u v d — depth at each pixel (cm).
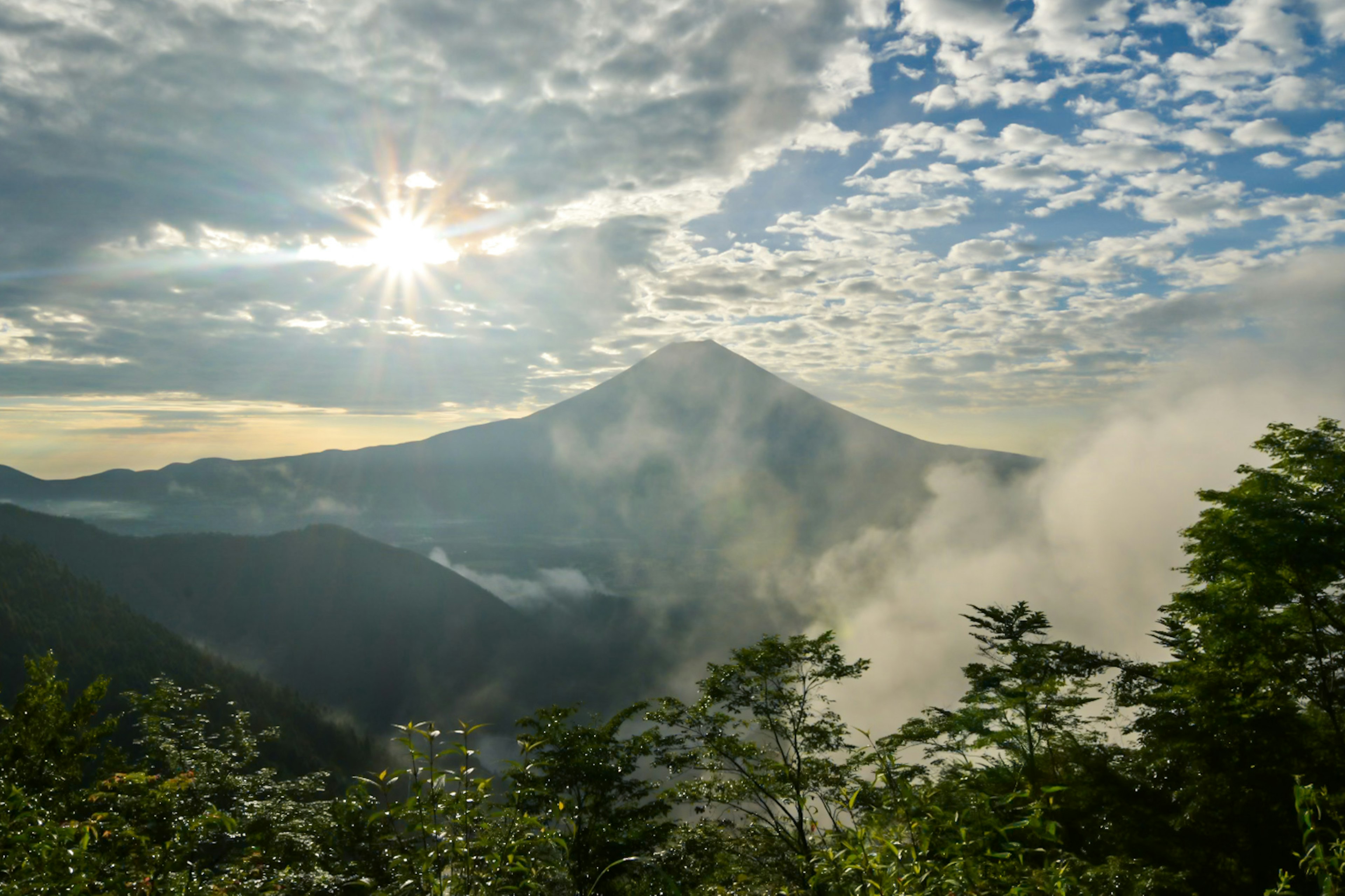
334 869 890
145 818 564
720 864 1493
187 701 1777
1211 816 1517
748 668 1841
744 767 1722
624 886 1435
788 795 1519
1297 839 1441
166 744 1597
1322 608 1530
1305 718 1620
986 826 384
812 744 1695
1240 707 1605
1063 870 388
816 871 427
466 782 401
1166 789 1706
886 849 381
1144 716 1919
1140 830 1532
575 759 1711
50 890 429
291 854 1070
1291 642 1556
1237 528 1588
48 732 1248
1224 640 1628
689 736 1850
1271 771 1516
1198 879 1422
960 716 1755
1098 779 1727
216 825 571
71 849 449
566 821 420
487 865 396
